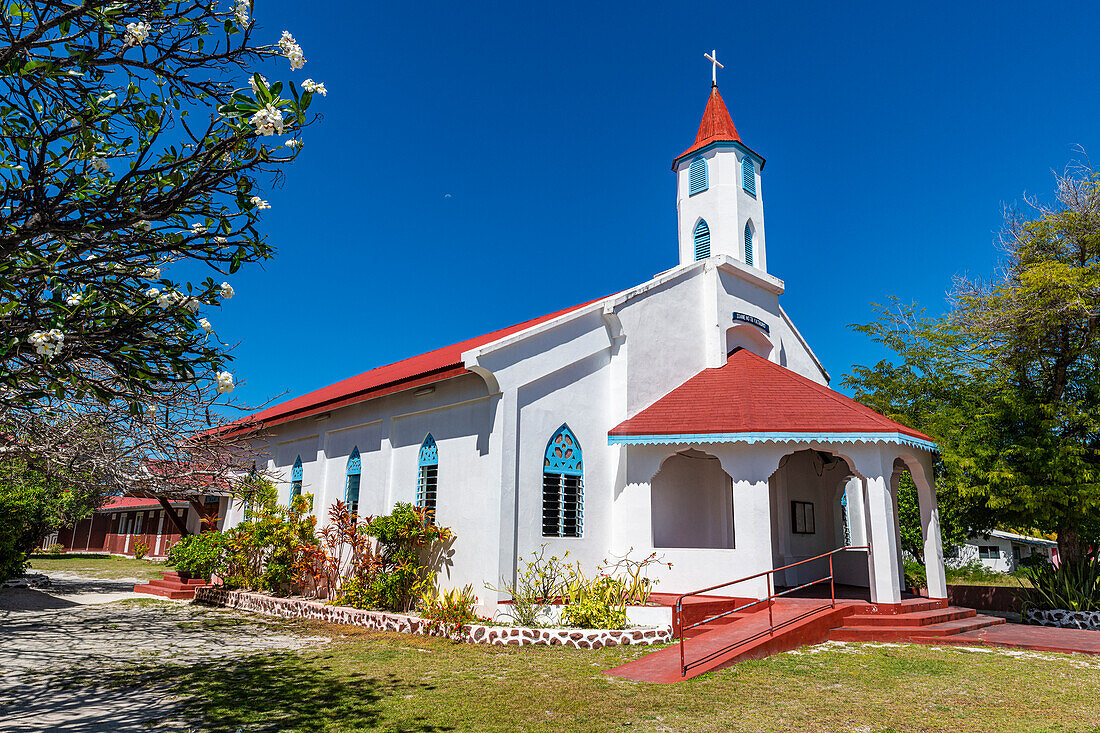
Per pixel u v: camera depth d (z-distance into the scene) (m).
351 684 9.91
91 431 9.59
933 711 8.59
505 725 7.93
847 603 14.55
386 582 15.78
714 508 18.25
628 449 16.53
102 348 5.50
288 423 23.84
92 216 5.24
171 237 5.51
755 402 16.20
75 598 22.00
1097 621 16.61
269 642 13.70
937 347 22.58
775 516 18.97
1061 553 18.94
